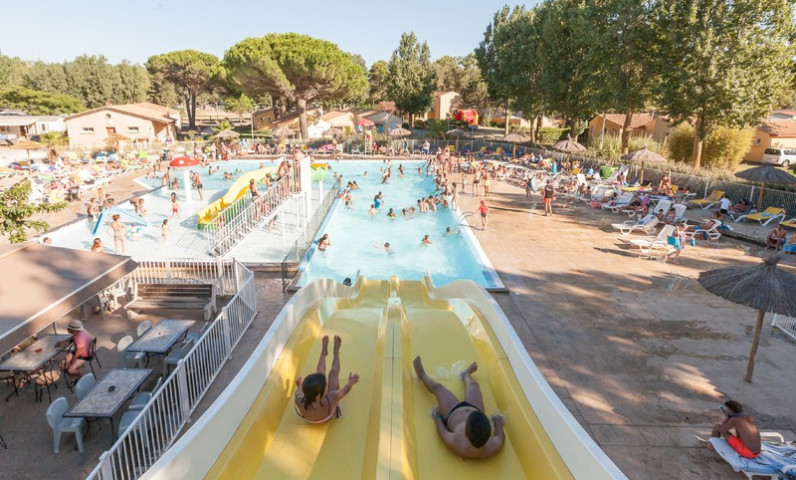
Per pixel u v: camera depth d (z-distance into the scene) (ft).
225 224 54.95
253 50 150.71
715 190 74.59
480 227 62.23
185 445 10.46
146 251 52.26
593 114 125.08
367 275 49.39
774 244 51.44
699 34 80.59
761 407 23.99
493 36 152.76
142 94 238.07
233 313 30.04
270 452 12.78
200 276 41.70
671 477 19.26
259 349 14.92
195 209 74.28
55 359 28.63
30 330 20.51
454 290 28.53
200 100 392.27
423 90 216.13
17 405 24.22
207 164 124.77
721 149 104.88
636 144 117.08
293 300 19.54
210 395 25.03
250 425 12.89
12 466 19.89
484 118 268.21
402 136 176.04
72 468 19.84
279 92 165.99
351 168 130.00
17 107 202.49
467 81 274.98
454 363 16.38
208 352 25.79
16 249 26.21
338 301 26.04
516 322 33.65
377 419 12.84
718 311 35.68
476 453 11.99
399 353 15.42
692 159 100.32
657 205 63.72
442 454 12.32
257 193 62.49
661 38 91.97
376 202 76.74
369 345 18.35
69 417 20.43
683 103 86.99
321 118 205.36
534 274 43.83
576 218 67.87
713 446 20.01
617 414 23.30
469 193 88.07
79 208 75.15
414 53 216.95
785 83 80.02
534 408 13.32
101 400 21.47
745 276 24.12
